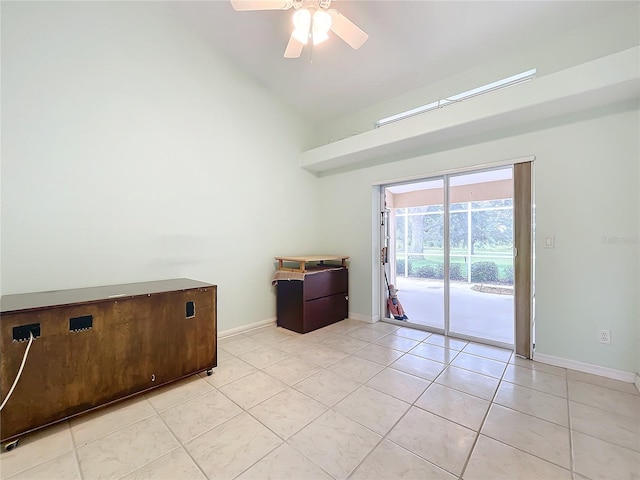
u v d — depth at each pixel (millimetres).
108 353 1944
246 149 3672
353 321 4141
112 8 2562
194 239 3172
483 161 3035
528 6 2324
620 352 2354
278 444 1631
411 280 4016
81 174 2408
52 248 2277
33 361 1671
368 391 2205
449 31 2656
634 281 2295
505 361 2746
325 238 4629
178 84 3020
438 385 2293
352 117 4285
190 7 2854
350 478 1396
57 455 1554
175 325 2270
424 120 3037
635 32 2262
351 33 2174
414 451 1572
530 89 2391
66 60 2322
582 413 1899
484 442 1635
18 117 2123
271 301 3990
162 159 2908
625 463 1473
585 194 2484
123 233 2648
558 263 2623
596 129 2430
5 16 2070
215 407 2004
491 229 3260
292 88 3854
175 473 1432
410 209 4004
